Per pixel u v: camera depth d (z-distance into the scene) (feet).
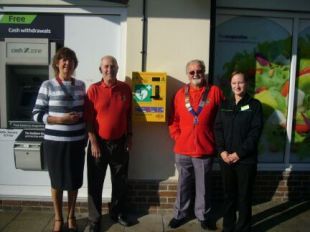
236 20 15.39
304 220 14.43
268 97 15.97
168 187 14.78
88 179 13.24
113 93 12.71
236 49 15.56
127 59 14.19
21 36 14.42
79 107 12.41
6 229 13.43
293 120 16.22
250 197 12.64
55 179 12.41
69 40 14.47
